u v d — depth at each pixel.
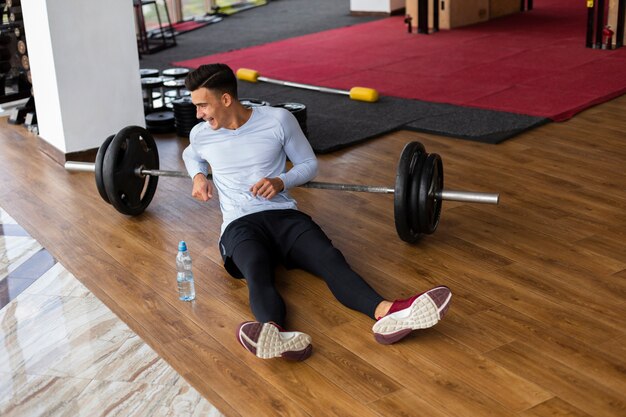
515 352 2.21
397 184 2.65
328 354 2.25
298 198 3.41
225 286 2.69
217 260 2.89
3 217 3.39
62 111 3.91
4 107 5.14
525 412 1.96
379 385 2.09
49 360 2.32
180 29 8.10
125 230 3.19
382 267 2.76
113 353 2.33
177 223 3.24
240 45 7.12
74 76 3.90
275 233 2.55
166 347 2.34
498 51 6.04
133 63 4.09
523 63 5.60
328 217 3.21
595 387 2.04
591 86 4.89
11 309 2.62
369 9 8.20
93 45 3.93
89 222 3.29
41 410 2.10
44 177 3.86
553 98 4.68
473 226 3.05
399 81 5.36
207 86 2.53
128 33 4.04
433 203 2.81
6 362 2.33
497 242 2.91
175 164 3.99
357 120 4.51
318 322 2.41
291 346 2.13
